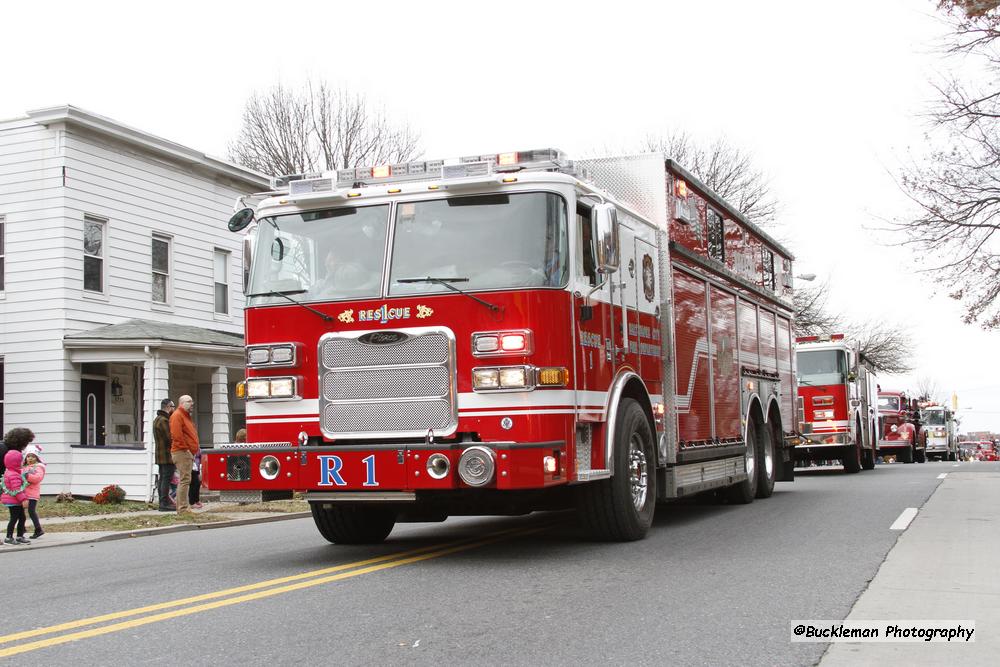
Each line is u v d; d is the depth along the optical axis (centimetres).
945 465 3044
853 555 847
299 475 830
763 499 1469
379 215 871
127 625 609
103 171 2064
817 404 2483
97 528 1360
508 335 808
